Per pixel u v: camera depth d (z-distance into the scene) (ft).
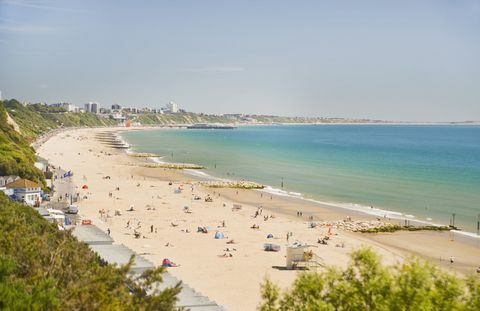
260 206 428.56
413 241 320.70
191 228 341.00
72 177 556.51
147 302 118.21
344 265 259.80
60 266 135.95
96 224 333.21
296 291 107.24
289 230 343.26
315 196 479.41
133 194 467.11
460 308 91.25
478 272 257.34
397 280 97.60
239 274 243.19
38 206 373.61
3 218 198.90
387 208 424.87
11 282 116.57
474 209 418.51
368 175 622.13
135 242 298.15
